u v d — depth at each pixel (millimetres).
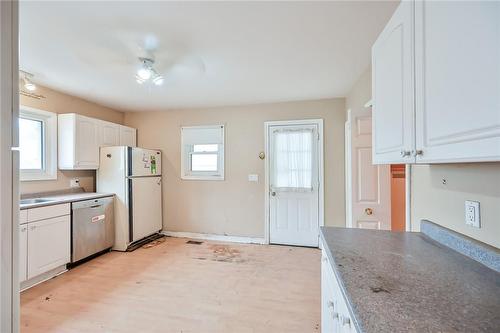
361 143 2512
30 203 2805
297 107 3961
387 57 1272
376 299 781
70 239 3027
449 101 811
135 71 2709
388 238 1405
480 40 685
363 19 1813
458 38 768
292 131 3969
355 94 3184
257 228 4133
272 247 3891
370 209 2486
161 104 4180
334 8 1686
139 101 3988
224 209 4281
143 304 2275
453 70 790
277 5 1648
